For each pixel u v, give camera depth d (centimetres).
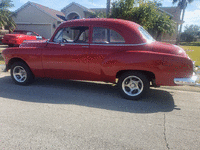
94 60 417
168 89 527
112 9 964
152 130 288
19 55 485
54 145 243
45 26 2136
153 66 374
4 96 421
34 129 281
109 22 421
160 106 392
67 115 333
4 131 273
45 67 469
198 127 304
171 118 335
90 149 237
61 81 573
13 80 518
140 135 273
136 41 397
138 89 414
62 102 396
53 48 458
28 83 509
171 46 399
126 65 390
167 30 1822
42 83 542
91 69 426
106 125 300
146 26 970
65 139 257
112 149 238
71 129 284
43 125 294
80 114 339
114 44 409
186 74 368
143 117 335
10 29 1855
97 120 317
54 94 447
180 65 366
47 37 2156
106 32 417
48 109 357
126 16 932
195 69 398
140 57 381
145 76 397
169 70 371
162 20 1758
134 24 429
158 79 381
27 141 251
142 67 381
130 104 397
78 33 442
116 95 454
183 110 375
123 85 419
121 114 344
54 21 2095
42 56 464
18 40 1283
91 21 436
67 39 453
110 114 343
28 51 477
